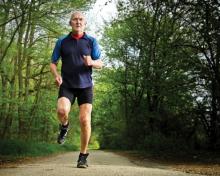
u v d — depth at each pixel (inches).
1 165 510.9
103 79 1769.2
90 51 251.6
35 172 271.1
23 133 1158.3
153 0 986.7
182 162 650.8
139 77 1537.9
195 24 901.8
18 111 1070.4
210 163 621.9
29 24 923.4
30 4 818.8
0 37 955.3
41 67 1274.6
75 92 249.8
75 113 1951.3
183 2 866.8
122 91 1721.2
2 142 892.0
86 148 277.0
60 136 239.9
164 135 1322.6
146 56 1263.5
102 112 2162.9
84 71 248.5
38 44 1093.1
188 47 1002.7
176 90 1079.6
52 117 1330.0
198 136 1222.3
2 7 796.6
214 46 912.3
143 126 1587.1
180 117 1240.2
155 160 712.4
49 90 1258.0
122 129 1833.2
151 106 1441.9
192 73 1005.2
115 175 246.1
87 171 259.3
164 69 1115.9
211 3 827.4
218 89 954.1
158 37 1164.5
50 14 904.9
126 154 1022.4
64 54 248.7
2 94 968.3
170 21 1056.2
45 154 1058.7
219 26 839.7
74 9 911.7
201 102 1075.3
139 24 1312.7
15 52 986.1
